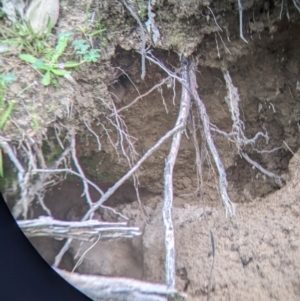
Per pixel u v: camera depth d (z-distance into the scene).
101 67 1.63
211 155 1.70
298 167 1.79
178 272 1.46
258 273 1.47
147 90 1.69
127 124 1.69
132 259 1.44
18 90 1.51
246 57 1.75
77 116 1.57
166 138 1.58
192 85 1.68
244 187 1.75
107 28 1.65
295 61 1.79
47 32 1.59
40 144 1.47
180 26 1.68
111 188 1.53
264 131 1.83
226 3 1.67
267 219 1.61
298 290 1.43
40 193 1.43
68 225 1.43
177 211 1.62
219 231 1.57
